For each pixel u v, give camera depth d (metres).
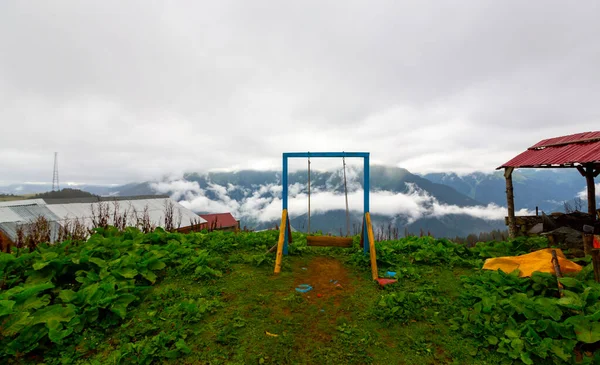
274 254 7.29
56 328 3.61
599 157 7.25
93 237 6.48
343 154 7.23
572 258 6.50
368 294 5.32
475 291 5.00
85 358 3.50
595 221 8.55
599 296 3.99
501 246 7.75
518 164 10.04
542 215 9.04
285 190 7.48
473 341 3.86
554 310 3.89
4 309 3.52
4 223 19.08
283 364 3.56
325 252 7.96
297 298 5.05
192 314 4.36
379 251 7.16
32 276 4.79
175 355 3.55
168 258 6.11
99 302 4.12
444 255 7.21
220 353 3.67
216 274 5.76
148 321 4.21
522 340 3.56
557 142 9.76
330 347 3.87
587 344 3.48
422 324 4.30
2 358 3.33
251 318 4.41
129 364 3.39
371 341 3.97
